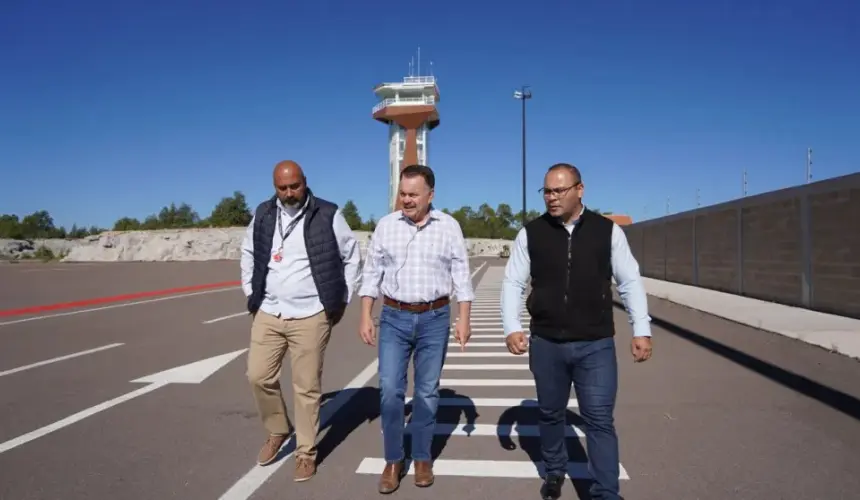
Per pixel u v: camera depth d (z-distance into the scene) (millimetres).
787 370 7230
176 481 4121
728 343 9234
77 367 7980
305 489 3986
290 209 4152
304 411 4148
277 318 4121
